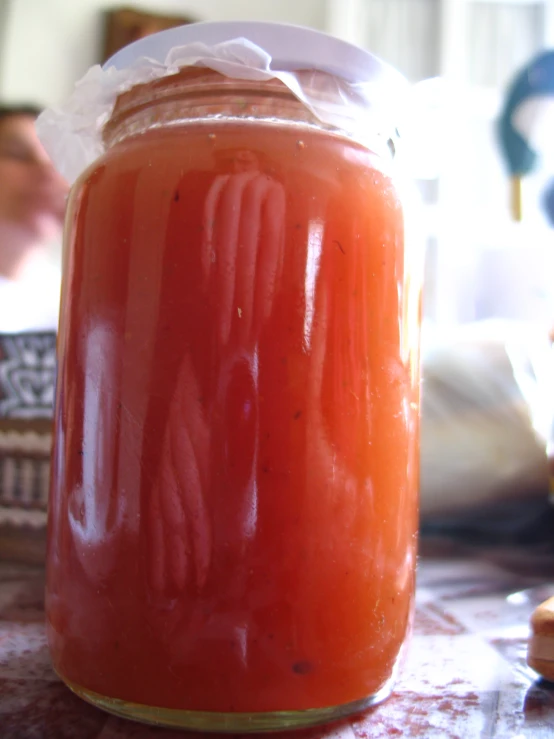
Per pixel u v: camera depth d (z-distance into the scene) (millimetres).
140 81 163
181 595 139
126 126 173
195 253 143
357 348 150
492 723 150
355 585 147
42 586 270
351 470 147
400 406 161
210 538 139
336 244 149
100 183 160
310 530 142
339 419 146
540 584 292
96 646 146
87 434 154
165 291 144
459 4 749
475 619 234
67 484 159
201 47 151
